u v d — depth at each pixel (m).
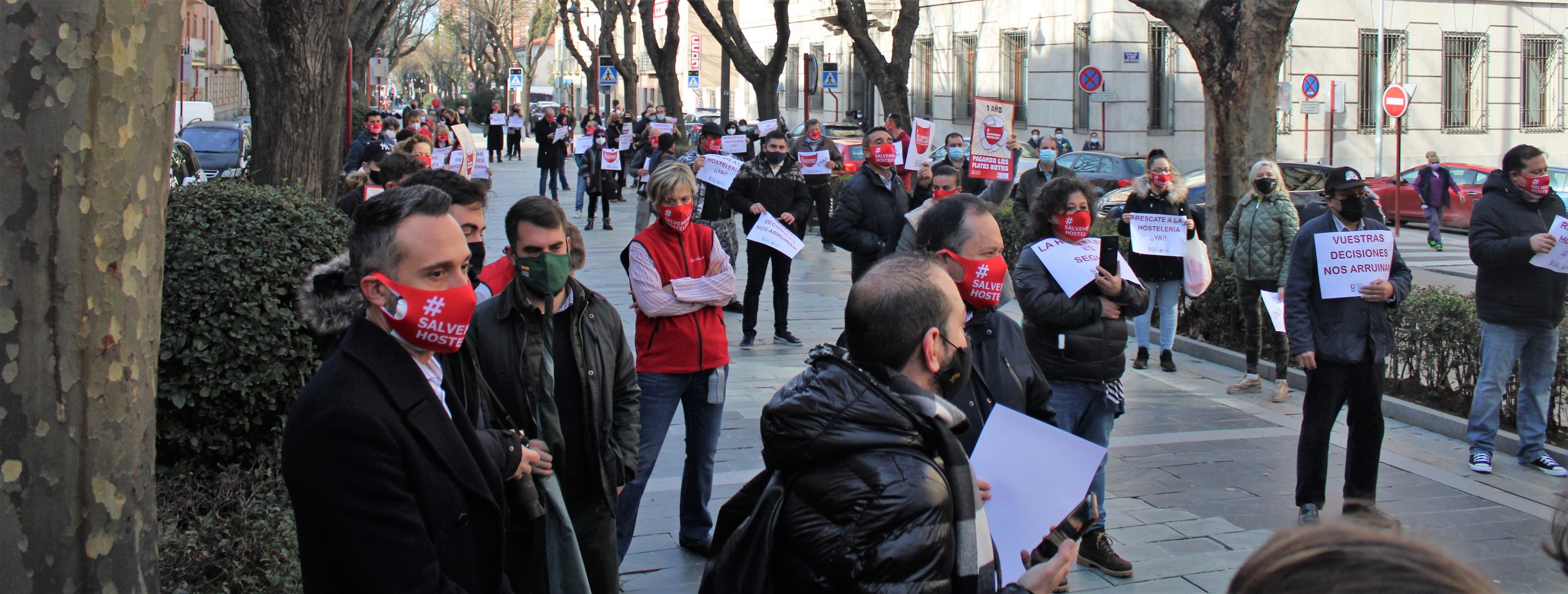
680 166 5.22
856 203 9.20
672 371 5.10
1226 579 5.15
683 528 5.48
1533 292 6.66
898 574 2.16
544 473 3.25
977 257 3.96
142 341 2.43
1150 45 28.97
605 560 3.99
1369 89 30.72
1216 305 10.36
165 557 4.20
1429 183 19.89
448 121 29.11
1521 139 32.09
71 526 2.33
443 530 2.57
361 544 2.42
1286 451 7.31
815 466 2.29
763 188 10.61
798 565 2.26
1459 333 7.96
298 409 2.51
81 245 2.28
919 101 36.69
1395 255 5.83
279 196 5.52
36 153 2.21
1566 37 32.12
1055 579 2.50
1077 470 2.92
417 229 2.55
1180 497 6.37
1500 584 5.16
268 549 4.40
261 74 9.20
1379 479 6.77
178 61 2.47
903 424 2.30
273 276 5.12
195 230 5.09
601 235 19.06
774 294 10.55
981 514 2.40
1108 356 4.91
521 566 3.35
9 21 2.19
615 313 4.08
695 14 62.12
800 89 43.00
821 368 2.38
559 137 23.77
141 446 2.46
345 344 2.58
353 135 21.25
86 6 2.23
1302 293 5.73
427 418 2.57
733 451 7.15
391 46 61.62
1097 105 28.92
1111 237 4.93
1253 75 11.35
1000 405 3.06
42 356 2.26
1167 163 9.38
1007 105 12.22
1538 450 6.95
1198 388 9.15
